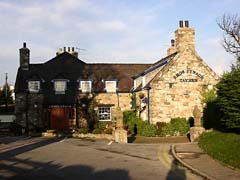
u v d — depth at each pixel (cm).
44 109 3925
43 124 3925
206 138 2108
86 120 3947
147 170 1377
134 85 3931
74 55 4806
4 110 6681
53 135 3384
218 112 2545
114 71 4259
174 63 3231
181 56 3250
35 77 4016
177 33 3309
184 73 3231
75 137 3109
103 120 3947
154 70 3484
